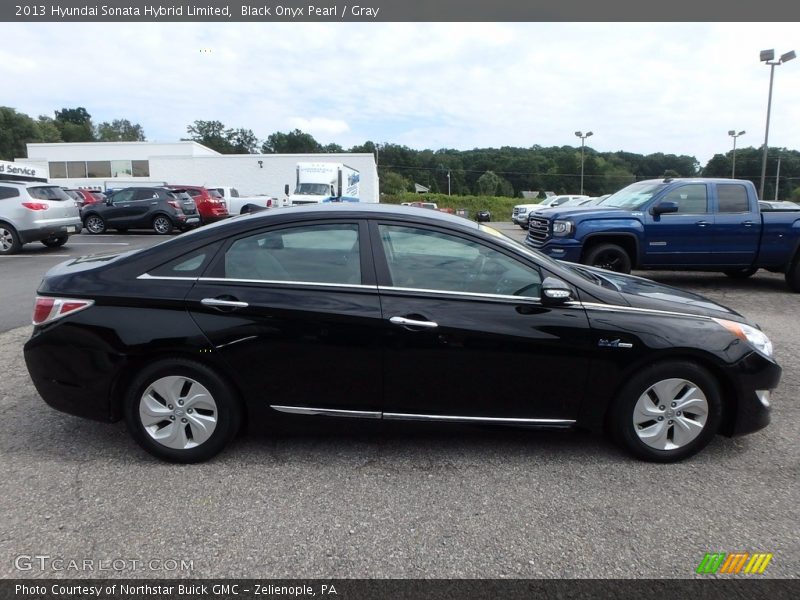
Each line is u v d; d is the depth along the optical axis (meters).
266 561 2.48
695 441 3.36
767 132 24.34
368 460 3.39
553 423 3.34
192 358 3.21
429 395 3.25
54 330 3.22
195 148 41.53
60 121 107.06
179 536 2.64
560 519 2.81
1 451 3.43
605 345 3.21
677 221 8.69
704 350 3.23
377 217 3.36
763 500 3.01
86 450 3.46
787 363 5.40
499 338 3.18
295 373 3.22
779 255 8.88
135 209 19.58
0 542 2.57
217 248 3.29
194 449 3.28
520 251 3.35
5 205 12.90
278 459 3.38
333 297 3.20
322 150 107.69
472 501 2.96
